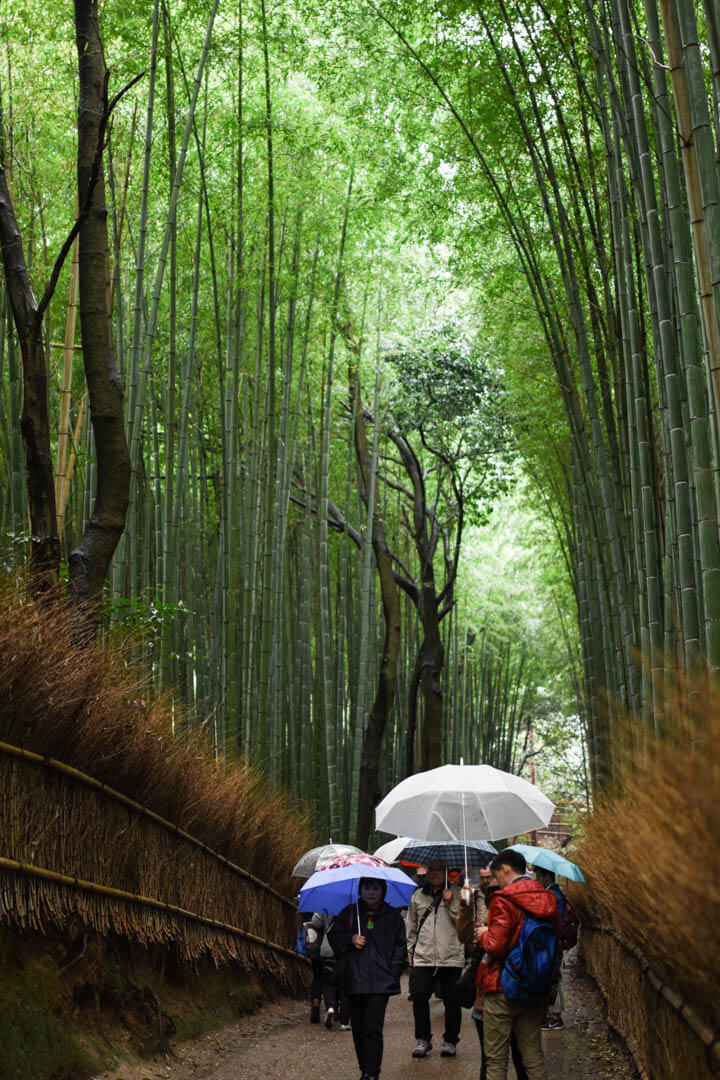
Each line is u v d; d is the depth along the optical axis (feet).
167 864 17.22
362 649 34.60
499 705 66.13
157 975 16.61
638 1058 13.25
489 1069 11.85
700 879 6.91
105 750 14.37
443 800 16.39
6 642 12.12
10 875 11.94
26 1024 11.64
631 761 9.43
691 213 10.87
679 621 13.85
